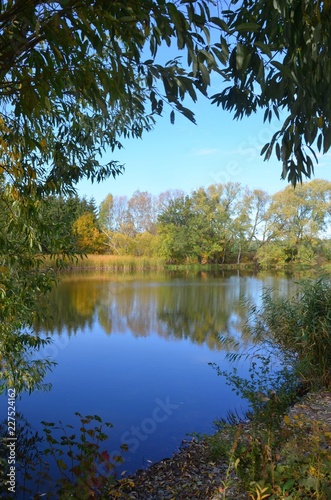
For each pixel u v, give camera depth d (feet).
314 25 5.53
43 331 30.73
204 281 71.41
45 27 4.06
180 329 33.60
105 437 9.78
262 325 22.00
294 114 5.92
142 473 12.00
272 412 9.84
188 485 10.93
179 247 91.86
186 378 21.18
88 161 13.84
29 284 12.31
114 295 52.19
